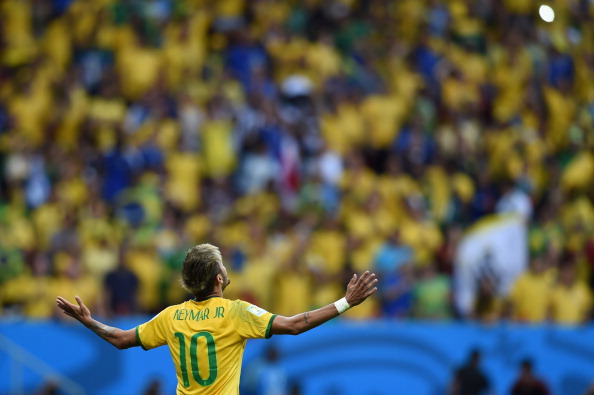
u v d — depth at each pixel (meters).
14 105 64.31
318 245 52.91
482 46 75.25
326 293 50.03
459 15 76.94
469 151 64.94
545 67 75.00
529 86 72.94
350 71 69.06
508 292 52.88
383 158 64.12
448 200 60.53
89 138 61.28
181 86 64.50
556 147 70.81
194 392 20.28
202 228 53.44
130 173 56.81
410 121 66.06
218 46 68.44
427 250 55.34
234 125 60.84
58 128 62.75
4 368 43.25
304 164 60.62
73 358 43.75
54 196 55.53
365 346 46.41
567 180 65.56
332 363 45.88
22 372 43.34
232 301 20.56
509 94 72.25
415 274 51.84
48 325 43.81
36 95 64.44
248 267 49.47
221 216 55.72
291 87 64.62
